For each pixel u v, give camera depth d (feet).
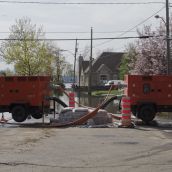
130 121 80.33
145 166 41.39
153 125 87.15
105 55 431.43
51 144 55.47
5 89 92.68
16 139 60.23
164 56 169.37
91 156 46.85
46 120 97.91
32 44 251.60
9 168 40.40
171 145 55.62
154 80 91.15
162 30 176.86
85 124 83.71
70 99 100.22
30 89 92.32
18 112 92.07
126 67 317.42
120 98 95.04
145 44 177.17
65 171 39.17
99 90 314.96
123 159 45.21
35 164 42.24
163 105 91.20
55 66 359.66
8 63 253.65
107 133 68.69
